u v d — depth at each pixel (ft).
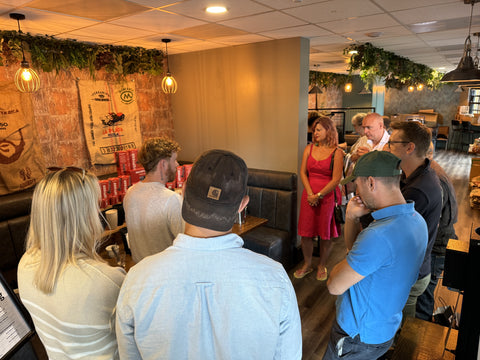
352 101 41.01
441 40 14.14
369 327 4.75
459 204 19.11
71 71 11.88
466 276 4.44
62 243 3.25
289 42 11.85
